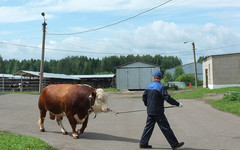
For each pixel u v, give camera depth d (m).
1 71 113.12
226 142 6.20
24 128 8.39
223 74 26.97
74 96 6.78
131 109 13.72
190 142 6.29
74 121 6.88
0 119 10.34
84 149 5.74
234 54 26.70
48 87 7.64
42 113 7.81
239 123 8.70
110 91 36.06
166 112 11.87
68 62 146.12
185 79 51.44
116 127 8.52
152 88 5.69
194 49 37.06
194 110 12.25
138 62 36.84
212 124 8.61
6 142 5.58
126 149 5.75
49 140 6.53
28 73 35.56
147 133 5.73
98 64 139.50
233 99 14.56
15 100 19.59
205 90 26.02
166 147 5.88
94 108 6.61
